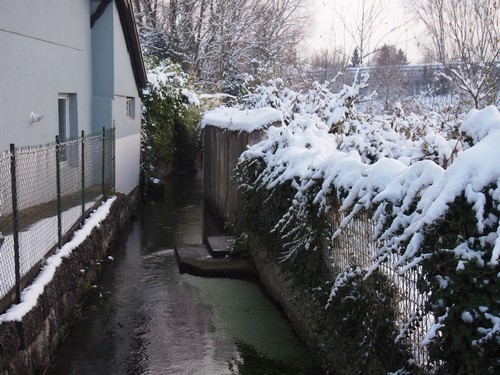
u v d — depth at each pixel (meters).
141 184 15.27
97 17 11.34
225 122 11.08
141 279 7.96
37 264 5.41
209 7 28.50
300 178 5.42
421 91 13.01
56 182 6.29
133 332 6.12
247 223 7.84
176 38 27.30
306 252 5.40
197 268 8.16
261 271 7.74
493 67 8.60
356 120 7.40
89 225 7.80
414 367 3.48
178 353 5.62
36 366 4.80
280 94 10.65
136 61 13.91
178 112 19.52
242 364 5.39
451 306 2.87
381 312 3.88
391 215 3.49
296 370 5.25
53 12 8.88
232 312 6.73
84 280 6.94
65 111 10.14
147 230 11.22
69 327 6.15
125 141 12.90
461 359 2.86
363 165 4.27
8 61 7.13
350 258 4.46
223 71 27.83
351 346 4.38
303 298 5.68
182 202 14.80
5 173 4.96
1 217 4.92
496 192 2.67
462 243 2.80
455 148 3.59
